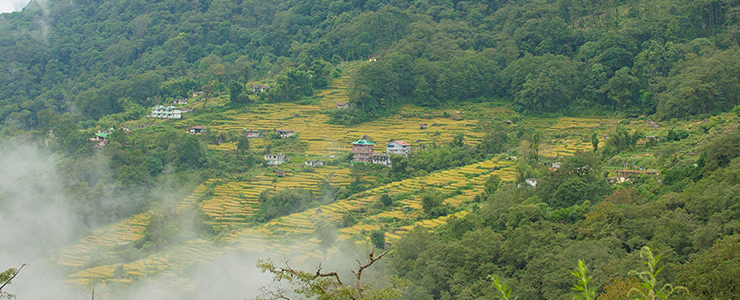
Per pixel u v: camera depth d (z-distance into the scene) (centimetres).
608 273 6044
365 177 13575
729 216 6391
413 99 18325
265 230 11212
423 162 13725
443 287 7375
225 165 14462
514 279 6800
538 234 7481
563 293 6259
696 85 14225
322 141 15862
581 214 8081
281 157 14750
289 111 18062
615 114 16225
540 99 16950
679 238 6381
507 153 14225
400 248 8269
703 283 4584
